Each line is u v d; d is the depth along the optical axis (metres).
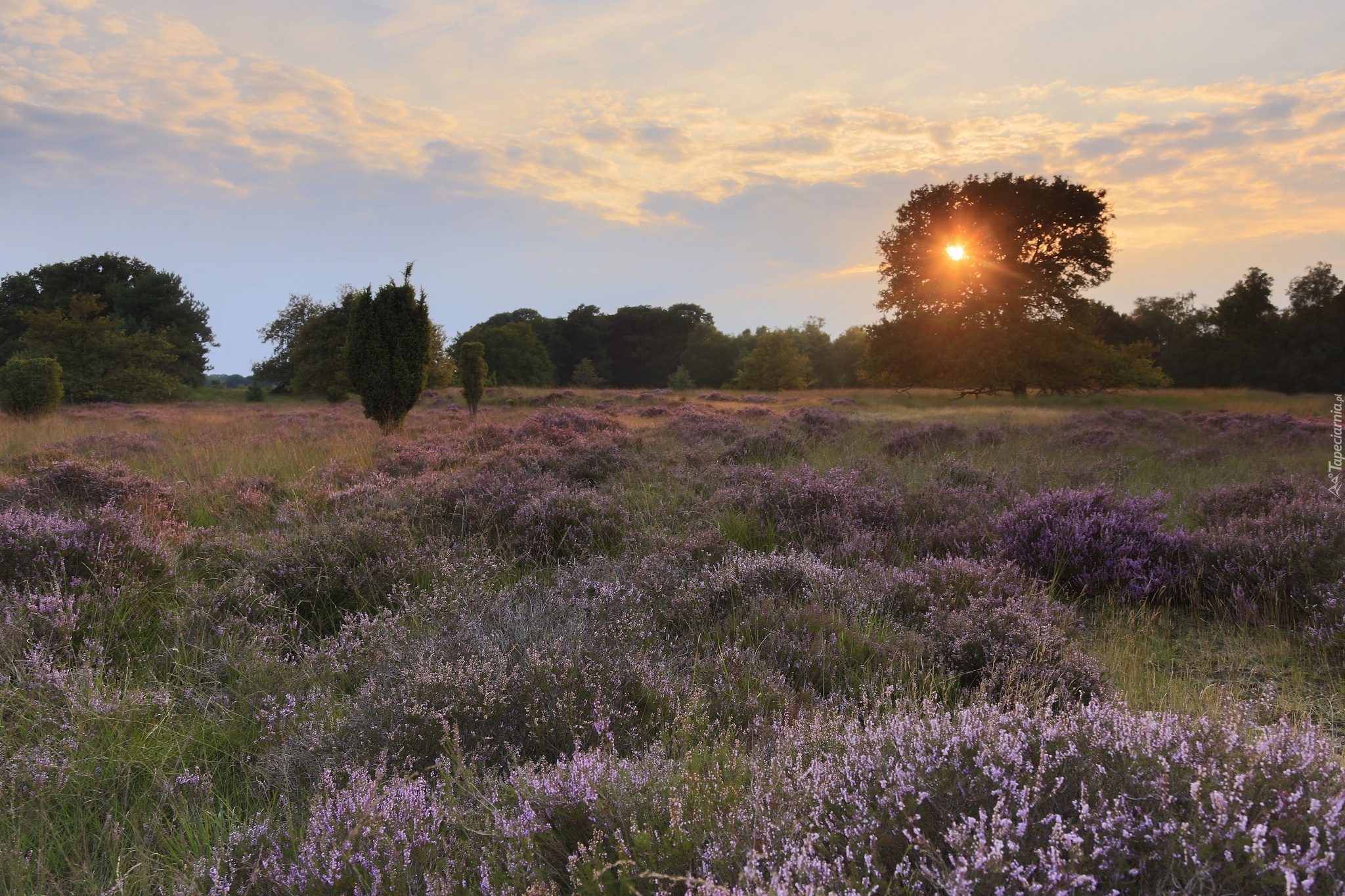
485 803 2.32
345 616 4.31
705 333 112.81
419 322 16.91
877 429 15.13
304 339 49.22
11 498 7.07
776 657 3.73
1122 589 4.91
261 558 5.20
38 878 2.08
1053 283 42.06
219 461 11.07
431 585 4.88
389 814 2.14
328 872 1.93
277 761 2.78
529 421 15.89
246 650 3.79
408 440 13.71
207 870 2.06
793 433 13.41
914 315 44.62
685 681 3.37
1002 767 2.04
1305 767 1.89
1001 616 3.97
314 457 11.62
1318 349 62.34
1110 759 2.08
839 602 4.51
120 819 2.48
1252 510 6.46
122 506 7.03
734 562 5.03
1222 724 2.11
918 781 2.03
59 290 68.06
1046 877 1.62
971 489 7.84
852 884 1.72
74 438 14.28
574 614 4.07
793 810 1.99
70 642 3.59
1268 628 4.27
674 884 1.81
